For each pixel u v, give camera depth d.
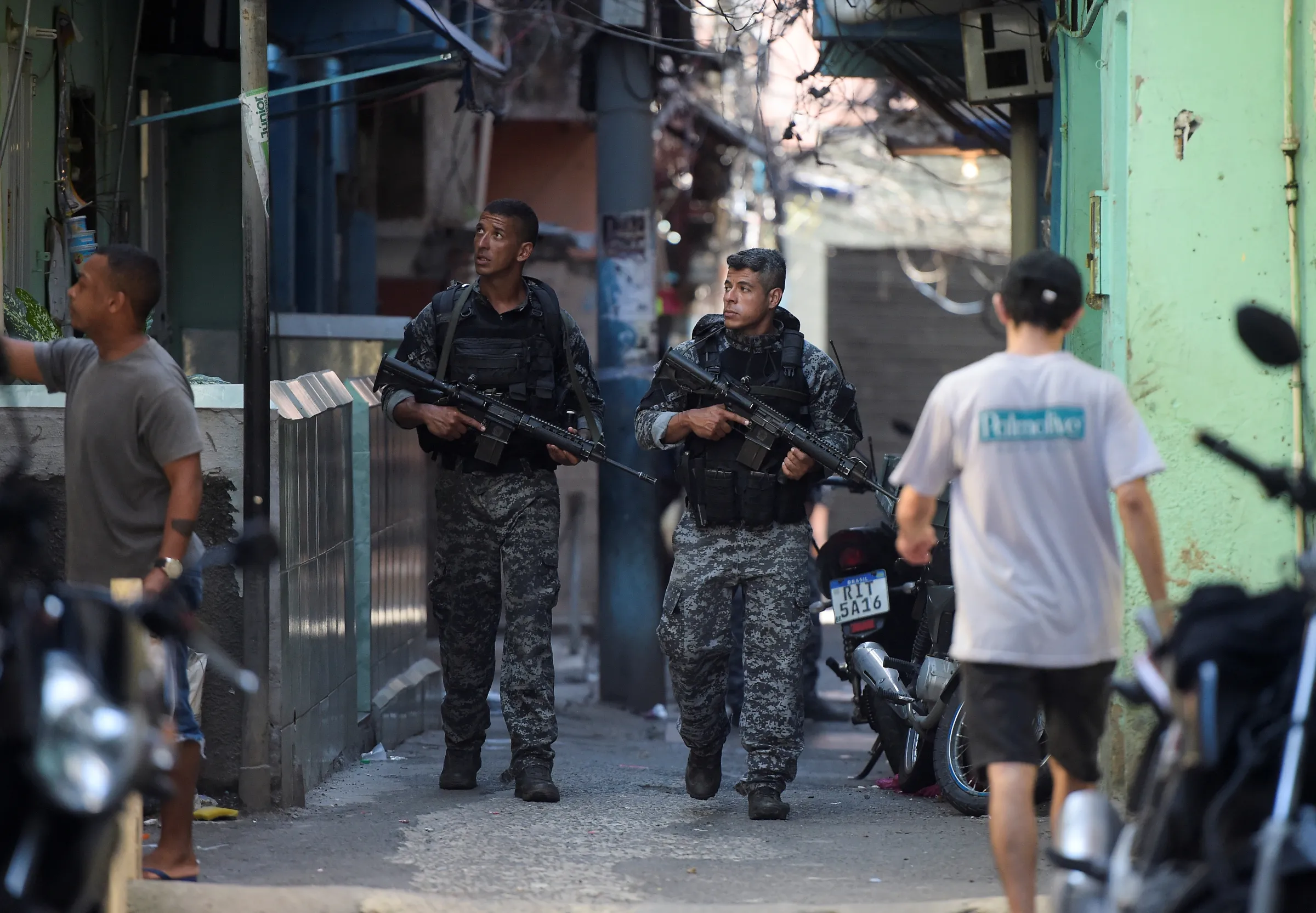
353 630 21.62
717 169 60.38
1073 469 12.46
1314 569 10.08
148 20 29.20
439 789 19.73
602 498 33.97
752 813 18.14
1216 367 16.88
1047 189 28.84
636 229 33.62
